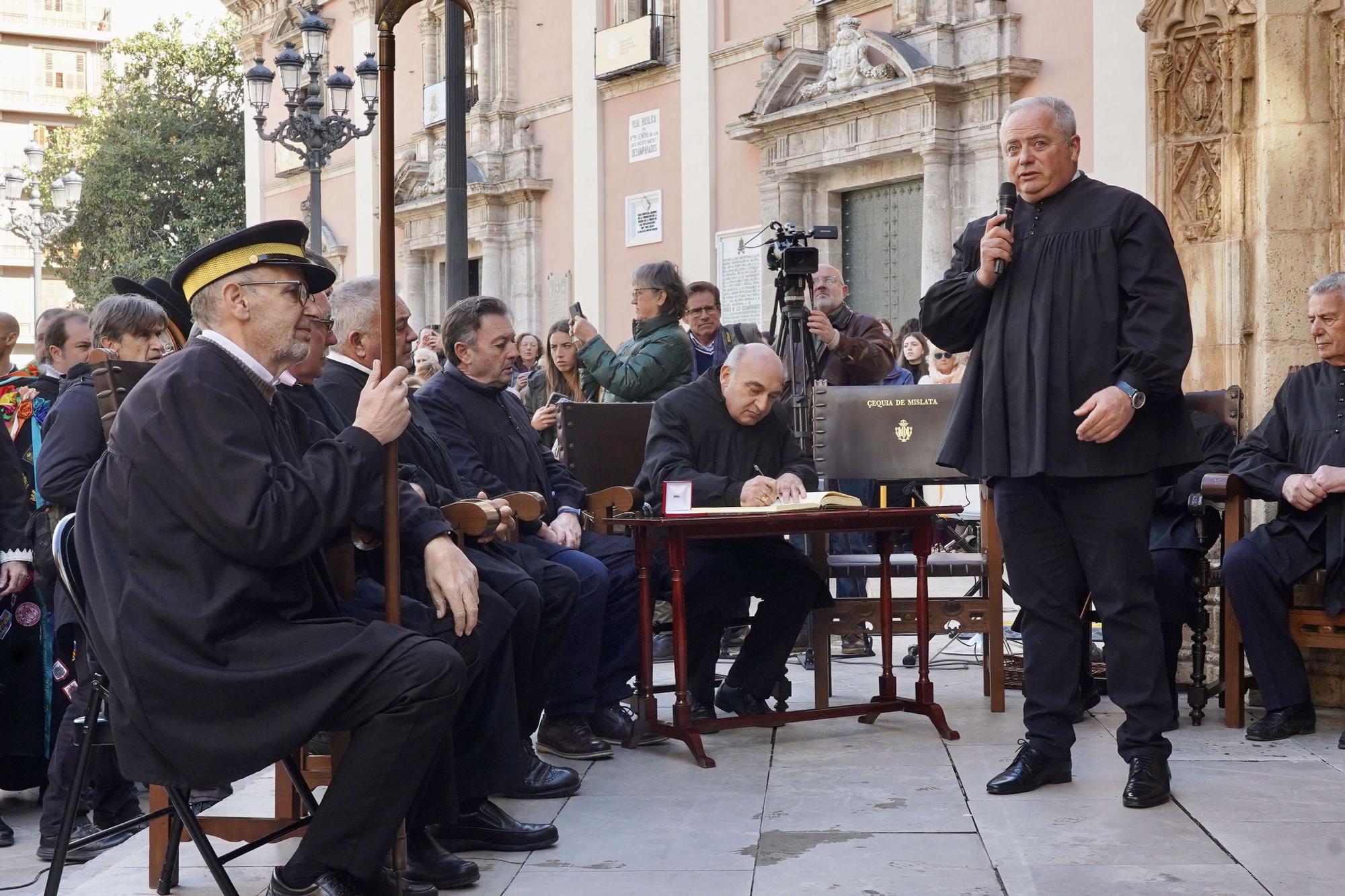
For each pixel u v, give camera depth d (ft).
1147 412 13.67
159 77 119.75
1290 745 16.33
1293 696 16.66
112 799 16.39
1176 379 13.28
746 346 18.33
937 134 48.62
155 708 9.95
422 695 10.23
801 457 18.88
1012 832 12.78
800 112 53.67
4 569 17.69
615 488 18.38
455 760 12.60
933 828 12.99
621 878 11.84
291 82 48.52
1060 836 12.63
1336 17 18.90
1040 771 14.29
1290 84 19.16
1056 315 13.73
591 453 20.53
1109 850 12.15
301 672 10.07
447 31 30.89
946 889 11.27
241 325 10.99
